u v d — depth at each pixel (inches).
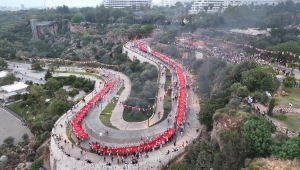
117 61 6466.5
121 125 3240.7
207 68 4311.0
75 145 2773.1
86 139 2881.4
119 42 7662.4
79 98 4603.8
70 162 2549.2
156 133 2994.6
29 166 2945.4
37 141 3344.0
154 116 3425.2
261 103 2588.6
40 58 7613.2
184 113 3152.1
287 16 6909.5
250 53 4611.2
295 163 1726.1
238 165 2033.7
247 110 2413.9
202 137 2785.4
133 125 3233.3
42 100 4712.1
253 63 3248.0
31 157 3211.1
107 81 4933.6
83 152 2647.6
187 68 4980.3
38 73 6594.5
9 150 3412.9
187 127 3002.0
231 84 3137.3
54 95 5098.4
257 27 6820.9
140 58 5836.6
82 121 3339.1
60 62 7121.1
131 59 6245.1
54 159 2765.7
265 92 2709.2
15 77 5885.8
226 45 5329.7
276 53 3981.3
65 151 2652.6
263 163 1777.8
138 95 4001.0
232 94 2812.5
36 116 4269.2
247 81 2910.9
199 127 3004.4
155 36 6968.5
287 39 5054.1
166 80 4534.9
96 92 4579.2
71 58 7539.4
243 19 6845.5
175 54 5787.4
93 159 2524.6
